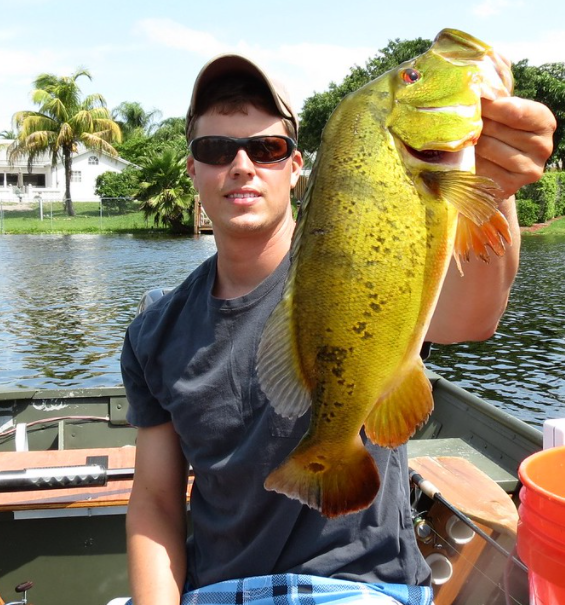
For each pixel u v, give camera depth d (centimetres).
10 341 498
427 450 147
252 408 78
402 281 59
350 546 75
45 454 132
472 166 60
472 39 61
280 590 73
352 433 63
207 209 83
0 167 2144
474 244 61
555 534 54
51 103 1783
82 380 398
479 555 112
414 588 74
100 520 131
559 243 1211
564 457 63
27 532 130
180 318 87
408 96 59
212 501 82
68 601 131
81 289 752
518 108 58
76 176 2033
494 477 133
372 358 60
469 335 74
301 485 65
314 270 61
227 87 79
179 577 83
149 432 91
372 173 60
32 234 1589
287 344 64
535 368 418
